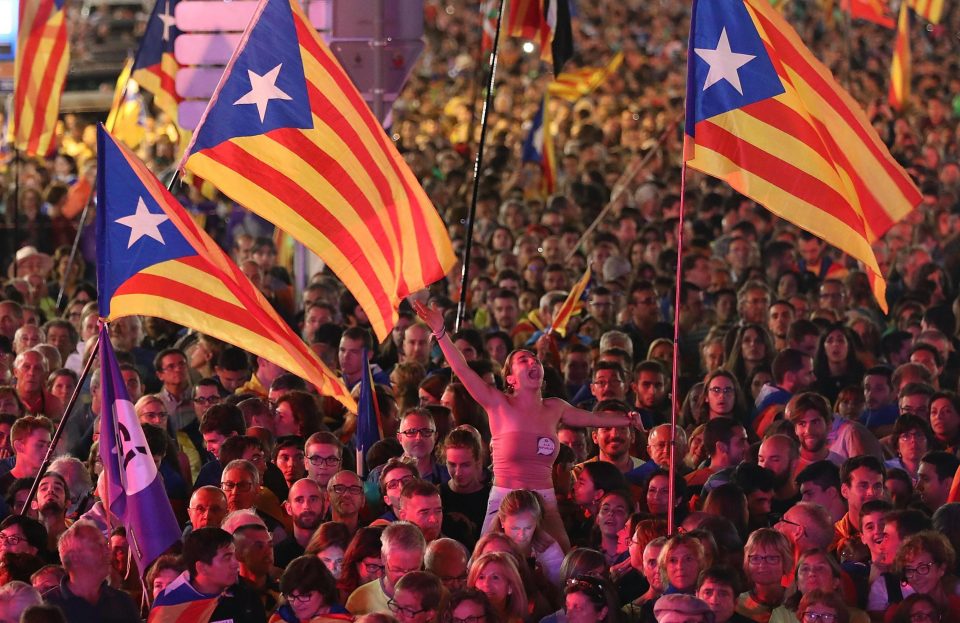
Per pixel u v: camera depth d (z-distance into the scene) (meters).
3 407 37.75
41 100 56.50
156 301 28.12
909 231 62.47
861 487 31.17
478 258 59.09
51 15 56.00
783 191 29.28
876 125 91.31
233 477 30.33
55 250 70.50
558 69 52.69
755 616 27.30
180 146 68.50
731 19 29.38
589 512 32.06
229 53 53.53
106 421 26.92
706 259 53.62
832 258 60.72
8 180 84.19
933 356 43.00
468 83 118.19
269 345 28.64
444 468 33.62
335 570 28.02
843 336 43.09
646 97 110.06
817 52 129.88
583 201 71.56
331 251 29.72
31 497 28.62
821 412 34.59
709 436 34.25
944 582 27.75
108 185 27.95
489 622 24.77
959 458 34.28
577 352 42.00
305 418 35.50
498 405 30.55
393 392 39.81
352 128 29.80
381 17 50.03
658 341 44.09
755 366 41.91
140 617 26.52
